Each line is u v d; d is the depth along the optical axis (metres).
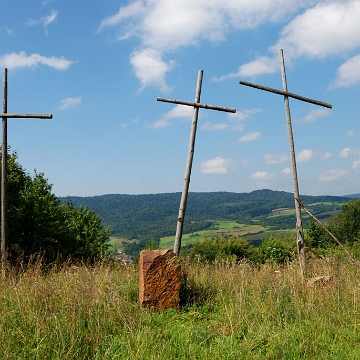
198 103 10.93
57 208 29.72
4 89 12.55
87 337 5.81
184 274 8.54
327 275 9.82
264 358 5.49
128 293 8.35
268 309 7.26
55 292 7.40
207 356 5.51
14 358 5.22
